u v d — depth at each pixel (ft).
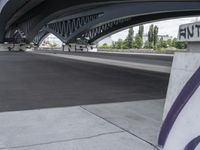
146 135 19.71
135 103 31.04
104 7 193.77
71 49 320.29
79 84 47.16
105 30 301.02
